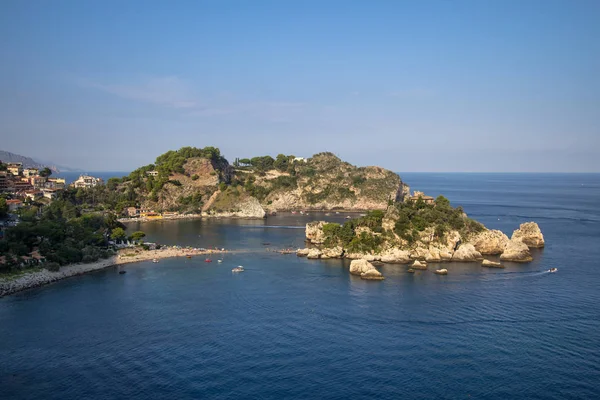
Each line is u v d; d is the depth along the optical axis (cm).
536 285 15050
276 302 13438
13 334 11088
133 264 18588
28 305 13138
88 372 9319
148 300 13638
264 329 11381
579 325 11525
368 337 10888
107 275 16662
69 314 12419
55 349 10306
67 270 16562
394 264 18525
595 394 8469
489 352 10088
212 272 17200
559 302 13250
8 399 8400
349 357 9894
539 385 8762
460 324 11644
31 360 9819
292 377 9081
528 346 10369
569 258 19250
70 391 8650
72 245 18188
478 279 15900
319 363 9638
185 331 11262
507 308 12781
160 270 17512
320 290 14675
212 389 8669
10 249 16500
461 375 9131
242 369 9400
